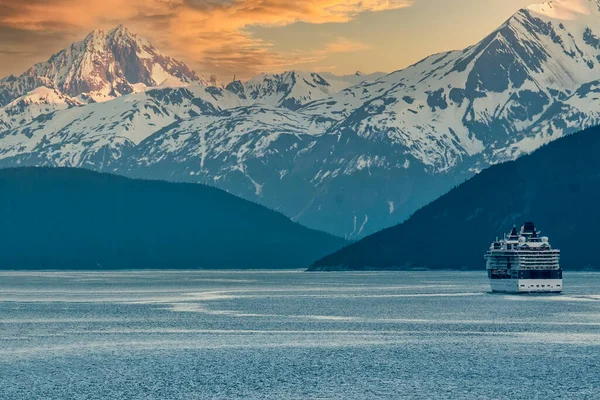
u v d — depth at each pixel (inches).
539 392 7736.2
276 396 7608.3
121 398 7554.1
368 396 7593.5
